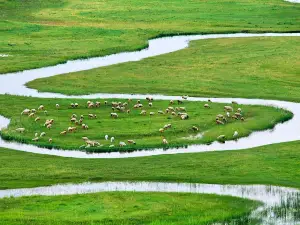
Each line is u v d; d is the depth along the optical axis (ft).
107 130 375.25
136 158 339.16
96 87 483.51
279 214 274.36
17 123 390.63
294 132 380.58
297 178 312.91
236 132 370.12
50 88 480.64
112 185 306.14
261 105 431.43
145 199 288.30
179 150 351.25
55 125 385.29
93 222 264.52
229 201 287.48
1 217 268.21
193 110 415.44
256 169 322.75
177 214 273.54
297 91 470.80
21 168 325.83
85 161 335.47
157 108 421.18
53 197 290.76
